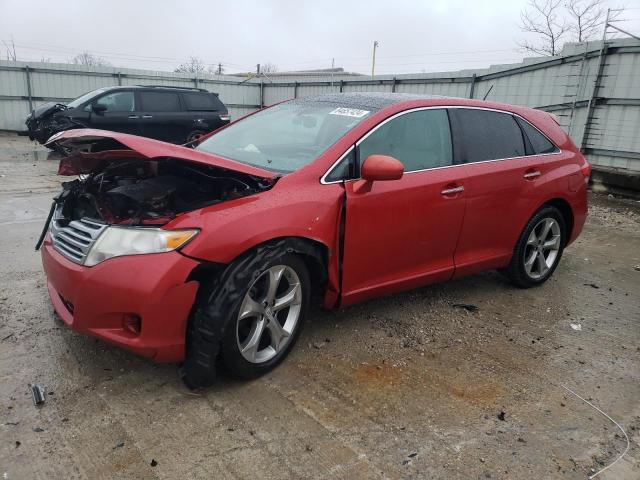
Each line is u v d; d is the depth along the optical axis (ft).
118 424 8.45
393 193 11.14
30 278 14.11
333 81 61.36
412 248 11.89
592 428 9.09
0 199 24.12
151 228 8.71
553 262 15.93
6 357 10.17
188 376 9.04
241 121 14.17
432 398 9.69
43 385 9.36
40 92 60.64
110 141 9.98
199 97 46.21
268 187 9.80
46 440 7.99
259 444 8.18
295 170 10.45
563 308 14.30
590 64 32.19
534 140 14.99
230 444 8.13
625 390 10.35
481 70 42.73
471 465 8.02
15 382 9.38
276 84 70.74
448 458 8.14
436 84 47.62
